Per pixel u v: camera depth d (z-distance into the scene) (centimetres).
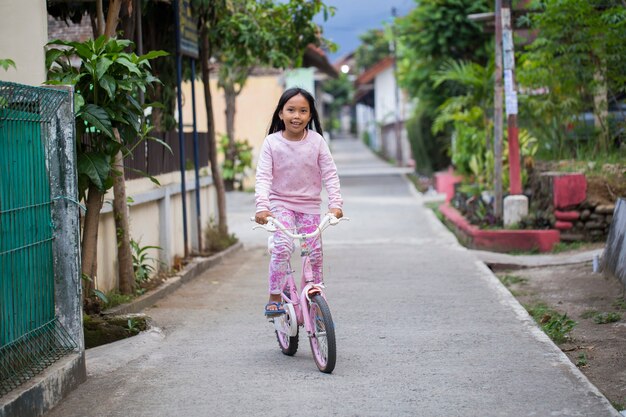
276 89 3022
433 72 2367
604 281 995
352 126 10262
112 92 695
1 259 496
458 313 815
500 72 1445
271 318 671
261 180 613
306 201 628
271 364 636
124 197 886
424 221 1784
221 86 2688
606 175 1344
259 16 1377
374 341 703
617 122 1445
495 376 584
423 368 611
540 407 513
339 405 526
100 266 860
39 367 545
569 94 1477
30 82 717
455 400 531
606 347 711
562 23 1373
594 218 1329
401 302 878
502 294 912
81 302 591
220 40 1388
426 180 2723
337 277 1058
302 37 1448
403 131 4566
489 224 1434
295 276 1071
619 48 1358
